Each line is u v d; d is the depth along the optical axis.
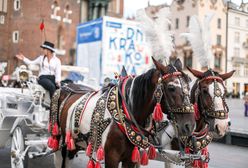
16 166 7.91
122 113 5.14
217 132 5.58
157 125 6.04
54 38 48.81
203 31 6.38
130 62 14.56
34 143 7.46
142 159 5.27
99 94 5.82
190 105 4.73
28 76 8.29
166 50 5.54
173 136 6.06
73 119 5.96
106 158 5.21
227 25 57.91
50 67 7.77
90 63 15.08
